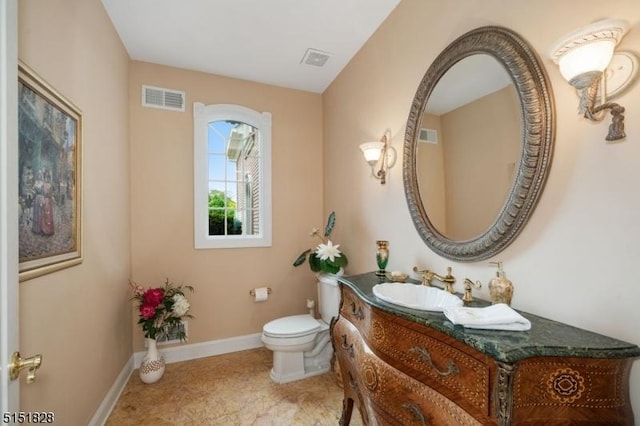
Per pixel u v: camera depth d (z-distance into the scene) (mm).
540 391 753
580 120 954
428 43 1643
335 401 1950
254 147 3002
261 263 2873
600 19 903
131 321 2371
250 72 2727
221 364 2473
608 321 878
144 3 1844
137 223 2459
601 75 870
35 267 1100
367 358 1289
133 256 2443
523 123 1090
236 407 1884
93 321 1635
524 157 1081
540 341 812
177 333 2402
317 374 2289
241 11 1934
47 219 1182
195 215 2645
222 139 2869
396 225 1910
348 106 2570
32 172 1088
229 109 2781
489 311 997
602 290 894
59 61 1301
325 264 2393
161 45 2293
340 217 2725
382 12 1962
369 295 1340
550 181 1033
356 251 2420
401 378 1102
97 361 1686
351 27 2109
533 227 1087
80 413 1470
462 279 1409
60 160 1286
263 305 2869
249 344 2793
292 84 2965
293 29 2125
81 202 1478
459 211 1410
